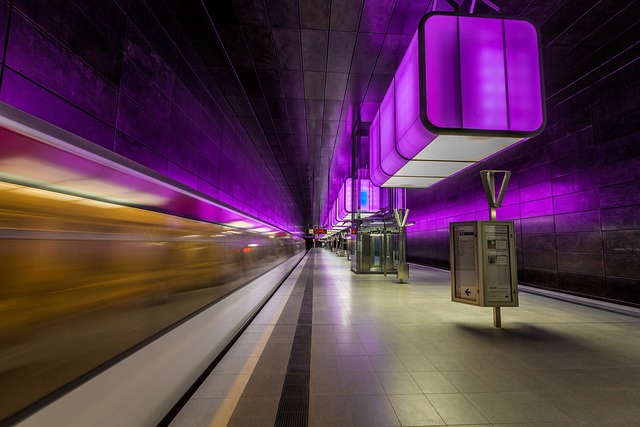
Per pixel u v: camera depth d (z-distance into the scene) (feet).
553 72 26.78
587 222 27.99
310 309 22.75
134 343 9.05
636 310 22.86
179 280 12.43
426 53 15.96
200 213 15.05
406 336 16.35
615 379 11.43
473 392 10.33
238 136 38.88
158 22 17.95
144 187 9.76
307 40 23.81
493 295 18.12
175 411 8.74
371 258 50.34
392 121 22.02
